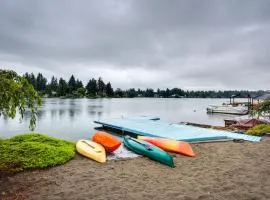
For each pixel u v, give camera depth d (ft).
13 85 24.54
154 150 33.99
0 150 32.58
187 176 27.53
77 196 22.12
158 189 23.84
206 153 37.65
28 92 26.37
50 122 107.76
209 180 26.25
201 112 189.57
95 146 36.06
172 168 30.37
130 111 192.44
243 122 76.69
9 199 21.26
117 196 22.22
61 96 540.52
